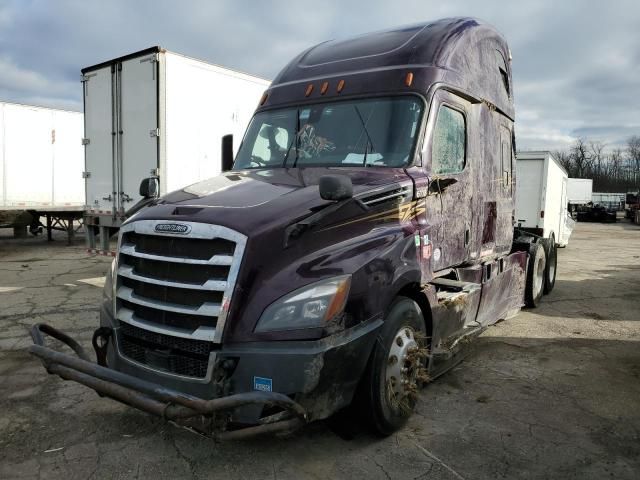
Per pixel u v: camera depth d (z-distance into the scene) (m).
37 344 3.68
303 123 5.01
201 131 10.42
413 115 4.56
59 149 17.03
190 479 3.36
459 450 3.74
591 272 12.56
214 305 3.23
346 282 3.36
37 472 3.43
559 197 16.11
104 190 10.70
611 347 6.26
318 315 3.21
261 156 5.08
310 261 3.36
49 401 4.53
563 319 7.63
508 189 6.72
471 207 5.35
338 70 5.18
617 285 10.64
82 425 4.09
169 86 9.81
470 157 5.31
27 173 16.30
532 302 8.17
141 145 9.97
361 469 3.48
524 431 4.05
